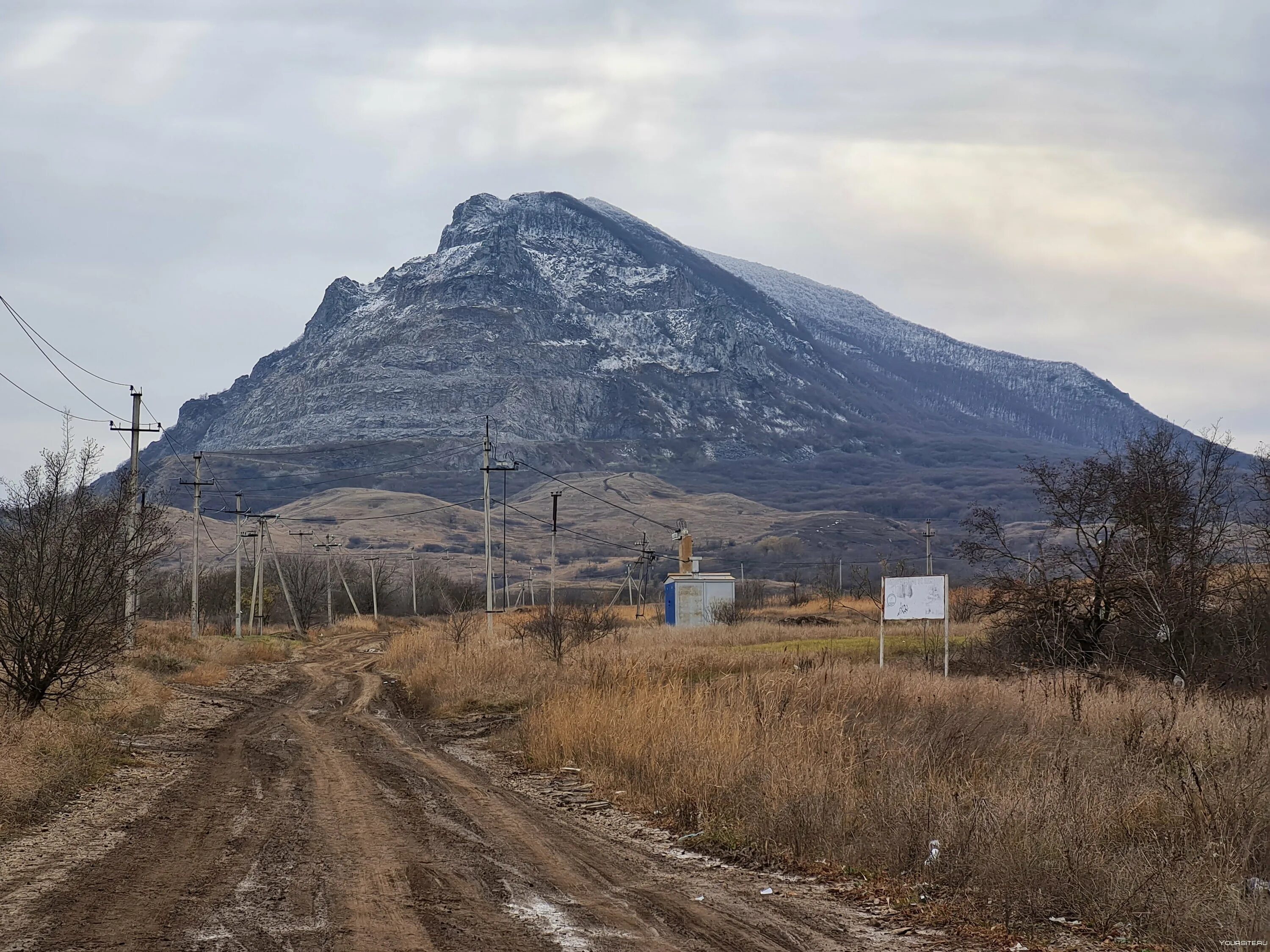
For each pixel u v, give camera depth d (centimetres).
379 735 2595
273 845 1248
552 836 1347
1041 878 1019
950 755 1525
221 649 5225
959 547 3903
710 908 1005
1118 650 3416
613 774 1734
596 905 997
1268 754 1409
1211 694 2394
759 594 9669
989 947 895
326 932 884
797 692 2155
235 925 903
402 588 12781
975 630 5138
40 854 1178
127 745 2134
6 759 1543
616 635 5072
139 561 2431
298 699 3688
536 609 5997
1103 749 1545
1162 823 1184
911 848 1144
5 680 2219
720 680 2553
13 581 2248
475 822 1423
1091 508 3559
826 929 941
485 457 5322
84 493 2395
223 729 2652
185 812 1471
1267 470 3306
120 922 912
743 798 1406
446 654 4184
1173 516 3247
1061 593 3622
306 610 10131
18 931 880
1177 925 917
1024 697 2150
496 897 1016
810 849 1215
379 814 1475
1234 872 1007
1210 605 3125
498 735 2506
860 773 1427
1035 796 1189
